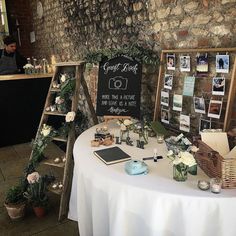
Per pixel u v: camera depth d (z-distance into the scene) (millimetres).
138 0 2195
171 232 1202
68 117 2078
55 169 2975
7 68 3975
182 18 1841
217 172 1217
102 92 2238
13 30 5609
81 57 3426
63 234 2012
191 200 1132
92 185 1379
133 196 1218
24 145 3836
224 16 1573
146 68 2268
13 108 3754
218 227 1143
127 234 1271
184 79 1892
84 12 3107
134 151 1643
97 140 1763
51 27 4371
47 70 3965
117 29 2549
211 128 1753
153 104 2275
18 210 2127
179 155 1279
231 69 1583
